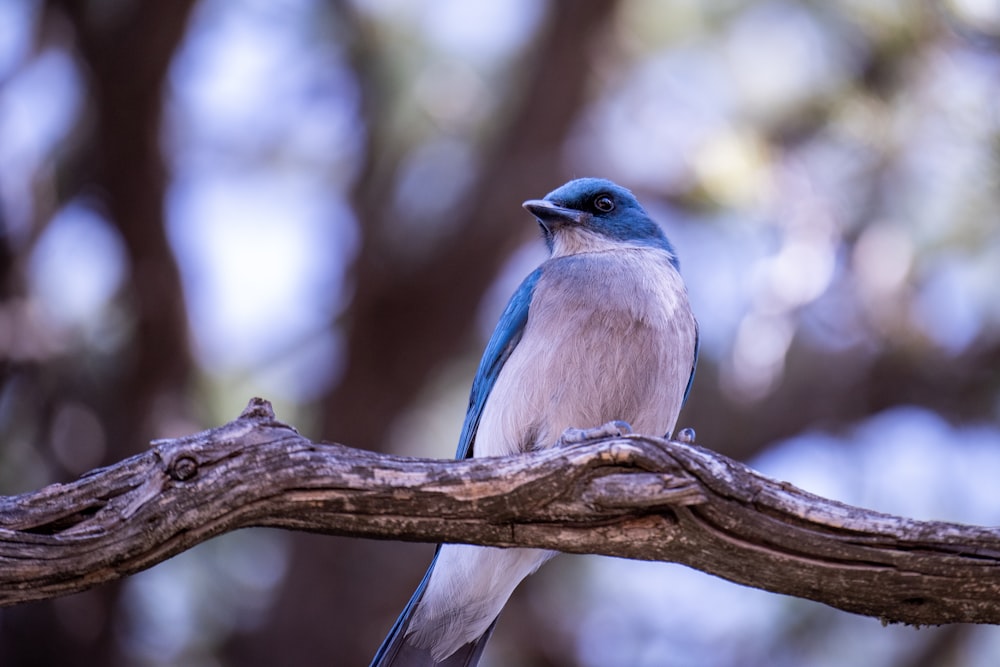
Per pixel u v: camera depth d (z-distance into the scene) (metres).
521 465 6.16
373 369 14.15
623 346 8.15
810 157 11.83
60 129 13.88
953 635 12.48
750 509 6.14
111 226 13.33
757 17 13.01
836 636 12.73
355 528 6.25
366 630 13.35
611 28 13.45
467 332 14.23
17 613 12.84
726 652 13.00
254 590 13.88
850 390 12.77
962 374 12.26
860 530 6.11
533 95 13.75
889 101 11.12
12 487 12.88
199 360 14.02
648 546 6.27
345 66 14.40
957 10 9.45
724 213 12.27
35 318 13.20
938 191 11.14
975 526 6.12
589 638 13.42
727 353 13.13
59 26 13.75
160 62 13.05
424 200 14.62
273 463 6.09
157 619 13.23
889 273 11.60
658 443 6.17
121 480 6.05
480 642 8.52
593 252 9.27
